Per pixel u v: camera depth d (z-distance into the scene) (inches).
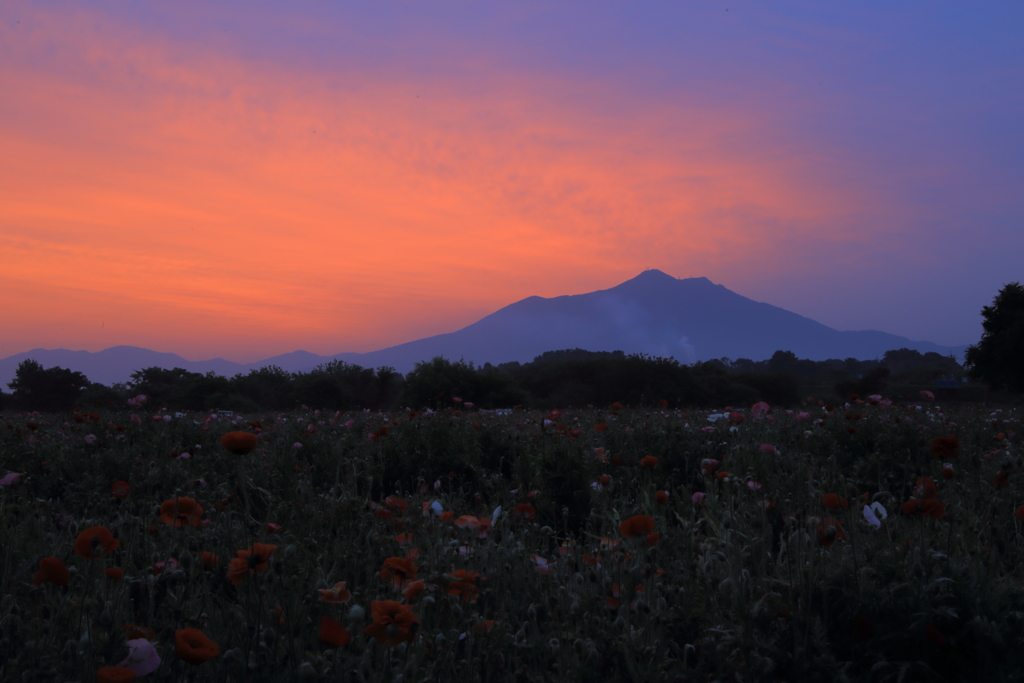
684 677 73.2
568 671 77.3
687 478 203.6
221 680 65.9
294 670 63.1
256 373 2171.5
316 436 270.7
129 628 68.7
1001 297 1467.8
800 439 246.5
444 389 1398.9
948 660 73.9
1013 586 84.1
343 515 109.3
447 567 96.3
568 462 191.9
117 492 115.8
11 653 71.1
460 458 225.1
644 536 98.8
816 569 83.6
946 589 78.7
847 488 107.8
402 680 63.8
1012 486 140.4
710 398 2034.9
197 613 76.8
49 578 68.7
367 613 75.9
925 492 99.0
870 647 74.7
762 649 72.6
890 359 7514.8
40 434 280.1
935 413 356.5
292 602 72.5
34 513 129.2
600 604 90.0
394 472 225.8
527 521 149.9
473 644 84.4
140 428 282.4
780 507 119.4
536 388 2249.0
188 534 102.0
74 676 65.9
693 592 84.9
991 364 1443.2
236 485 125.6
